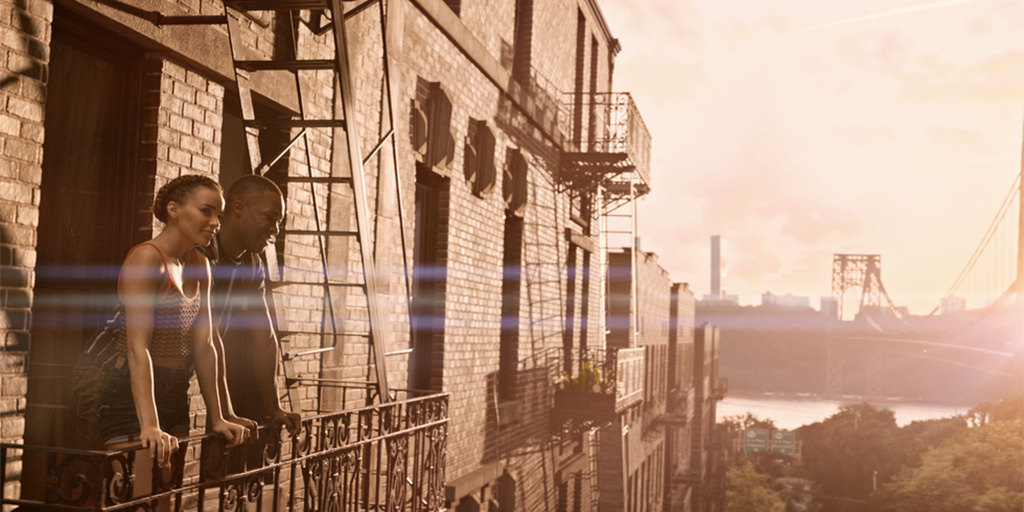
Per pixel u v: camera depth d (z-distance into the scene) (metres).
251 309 3.88
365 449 4.78
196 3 4.66
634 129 14.96
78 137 4.15
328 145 6.28
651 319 28.27
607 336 22.30
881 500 50.41
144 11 4.22
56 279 4.03
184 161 4.68
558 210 14.41
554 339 14.16
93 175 4.25
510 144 11.38
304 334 5.89
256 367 3.87
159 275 2.99
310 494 4.01
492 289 10.70
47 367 3.99
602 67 18.55
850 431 71.31
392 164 7.39
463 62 9.41
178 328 3.22
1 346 3.37
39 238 3.94
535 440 13.06
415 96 8.07
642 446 26.03
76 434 4.15
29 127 3.54
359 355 6.85
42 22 3.62
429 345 8.94
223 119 5.39
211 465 3.34
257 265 3.92
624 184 17.20
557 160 14.31
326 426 4.18
